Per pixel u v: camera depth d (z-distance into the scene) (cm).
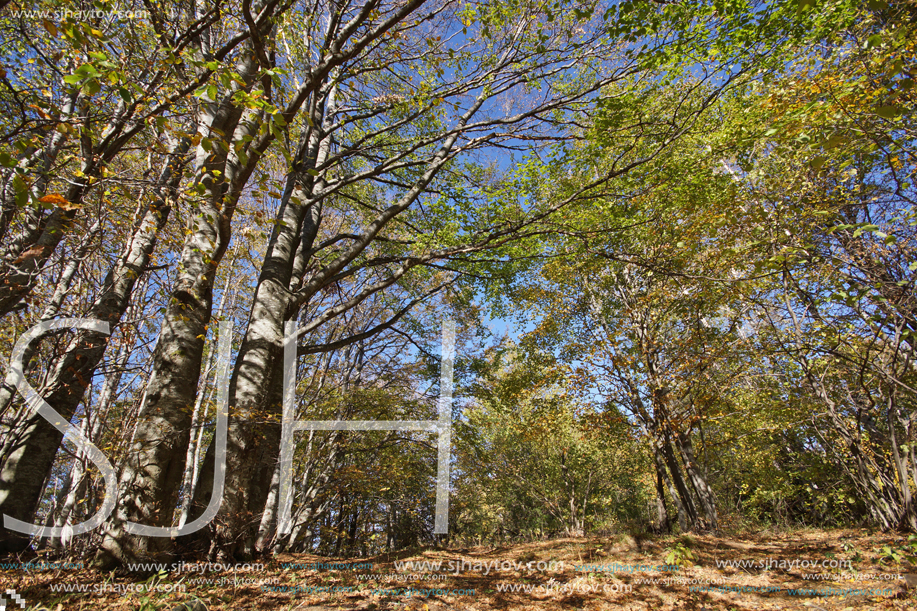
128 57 494
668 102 916
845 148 537
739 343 1093
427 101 962
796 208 750
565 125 986
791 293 825
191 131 750
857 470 1112
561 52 933
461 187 1170
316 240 1436
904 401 880
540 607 499
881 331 621
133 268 628
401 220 1216
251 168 571
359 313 1673
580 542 902
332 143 1258
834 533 938
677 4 686
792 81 723
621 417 1292
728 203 806
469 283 1419
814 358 935
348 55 554
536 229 1037
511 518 3141
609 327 1397
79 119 426
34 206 381
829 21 714
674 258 1002
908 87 400
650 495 2611
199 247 657
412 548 916
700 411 1187
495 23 855
